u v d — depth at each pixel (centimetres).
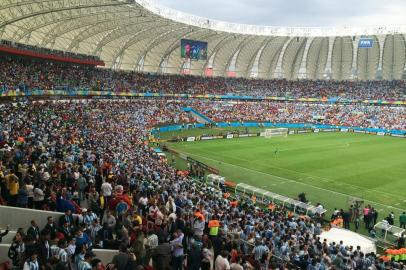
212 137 8556
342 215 3594
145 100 9988
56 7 5369
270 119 11062
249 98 11956
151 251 1514
